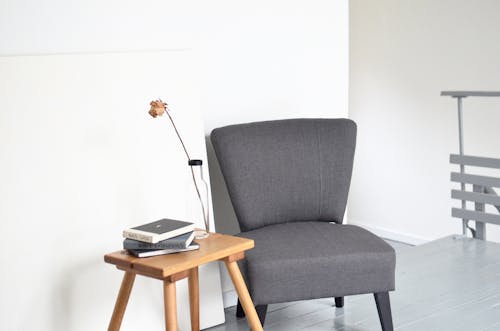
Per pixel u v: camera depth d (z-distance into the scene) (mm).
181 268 2205
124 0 2830
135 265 2236
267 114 3359
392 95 5230
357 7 5383
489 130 4672
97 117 2678
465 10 4703
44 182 2551
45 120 2561
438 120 4957
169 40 2980
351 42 5465
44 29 2635
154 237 2275
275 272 2549
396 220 5328
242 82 3252
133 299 2729
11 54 2566
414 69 5062
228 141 2926
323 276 2588
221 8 3145
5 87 2486
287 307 3152
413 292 3254
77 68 2643
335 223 3111
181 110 2902
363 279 2621
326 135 3068
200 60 3098
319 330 2869
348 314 3041
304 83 3488
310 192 3029
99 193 2672
